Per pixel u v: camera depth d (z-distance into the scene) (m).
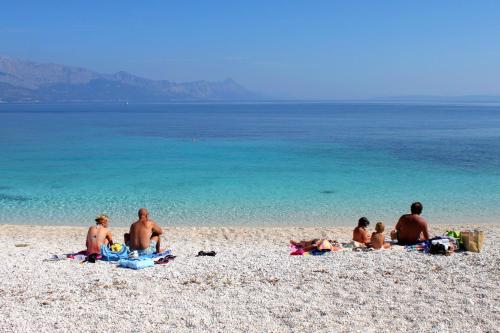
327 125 118.94
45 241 19.14
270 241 18.91
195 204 27.41
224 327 9.22
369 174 38.06
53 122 133.62
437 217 24.14
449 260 13.49
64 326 9.28
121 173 39.12
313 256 14.47
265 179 35.78
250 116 184.88
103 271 13.09
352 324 9.26
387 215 24.66
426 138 76.75
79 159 48.88
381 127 109.06
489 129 99.31
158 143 68.12
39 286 11.79
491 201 27.73
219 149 59.34
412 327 9.11
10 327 9.22
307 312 9.88
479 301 10.31
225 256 14.88
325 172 39.25
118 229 21.75
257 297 10.80
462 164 43.97
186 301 10.61
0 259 14.80
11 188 32.53
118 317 9.73
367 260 13.66
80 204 27.64
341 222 23.36
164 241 18.67
